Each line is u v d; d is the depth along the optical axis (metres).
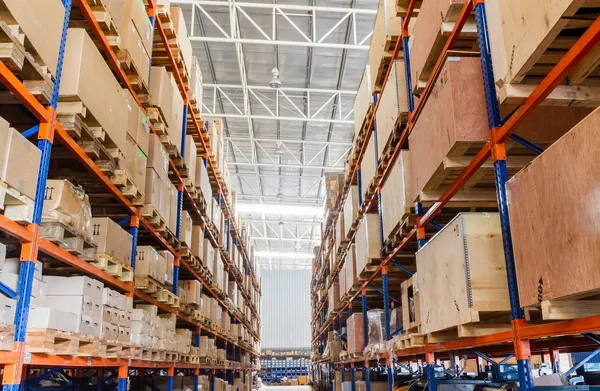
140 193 5.23
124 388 4.78
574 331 2.67
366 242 7.76
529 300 2.89
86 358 4.00
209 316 9.58
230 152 21.67
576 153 2.39
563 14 2.53
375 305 11.25
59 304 3.71
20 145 2.99
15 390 2.90
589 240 2.29
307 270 35.59
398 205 5.97
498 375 5.98
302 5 12.53
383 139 6.64
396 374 9.06
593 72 3.22
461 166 4.07
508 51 3.20
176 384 8.45
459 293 3.92
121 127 4.62
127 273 4.97
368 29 13.44
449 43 4.22
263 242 33.44
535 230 2.81
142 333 5.16
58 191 3.51
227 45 14.20
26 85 3.23
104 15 4.25
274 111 18.09
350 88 16.23
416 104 5.44
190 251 7.67
